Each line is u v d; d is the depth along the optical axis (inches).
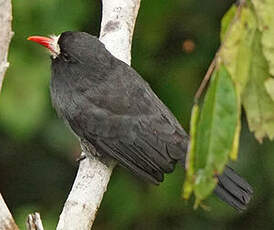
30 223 305.1
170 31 554.9
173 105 542.3
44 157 568.1
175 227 547.5
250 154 530.6
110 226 542.9
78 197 371.6
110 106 413.1
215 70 215.6
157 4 545.3
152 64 552.1
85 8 518.6
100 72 415.5
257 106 225.5
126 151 412.8
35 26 503.2
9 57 491.8
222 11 552.7
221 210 539.2
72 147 532.1
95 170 391.2
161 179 415.5
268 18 216.1
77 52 413.1
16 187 572.1
